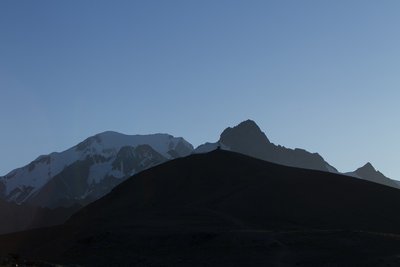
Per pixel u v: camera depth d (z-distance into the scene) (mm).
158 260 60688
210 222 84375
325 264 54812
